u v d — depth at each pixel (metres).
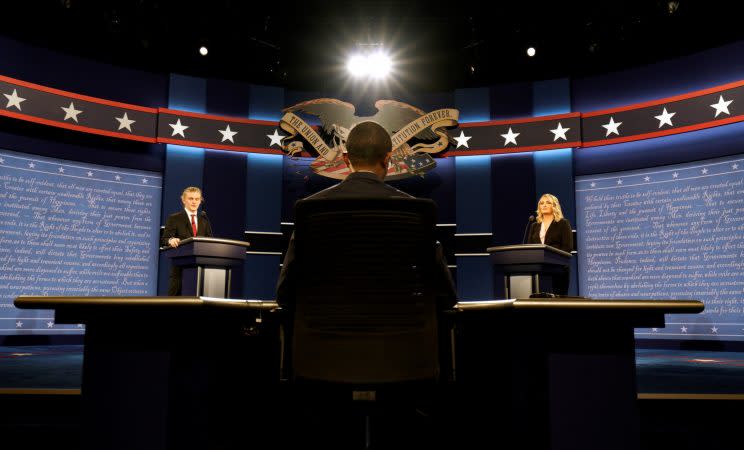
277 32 7.98
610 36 7.33
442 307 1.86
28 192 6.88
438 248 1.70
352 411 1.71
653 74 7.48
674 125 7.04
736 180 6.73
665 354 6.30
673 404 2.97
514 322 2.48
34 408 2.96
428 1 7.55
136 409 2.00
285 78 8.30
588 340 2.01
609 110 7.53
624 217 7.48
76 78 7.35
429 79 8.45
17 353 5.64
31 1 6.85
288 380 1.83
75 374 3.86
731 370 4.50
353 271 1.65
